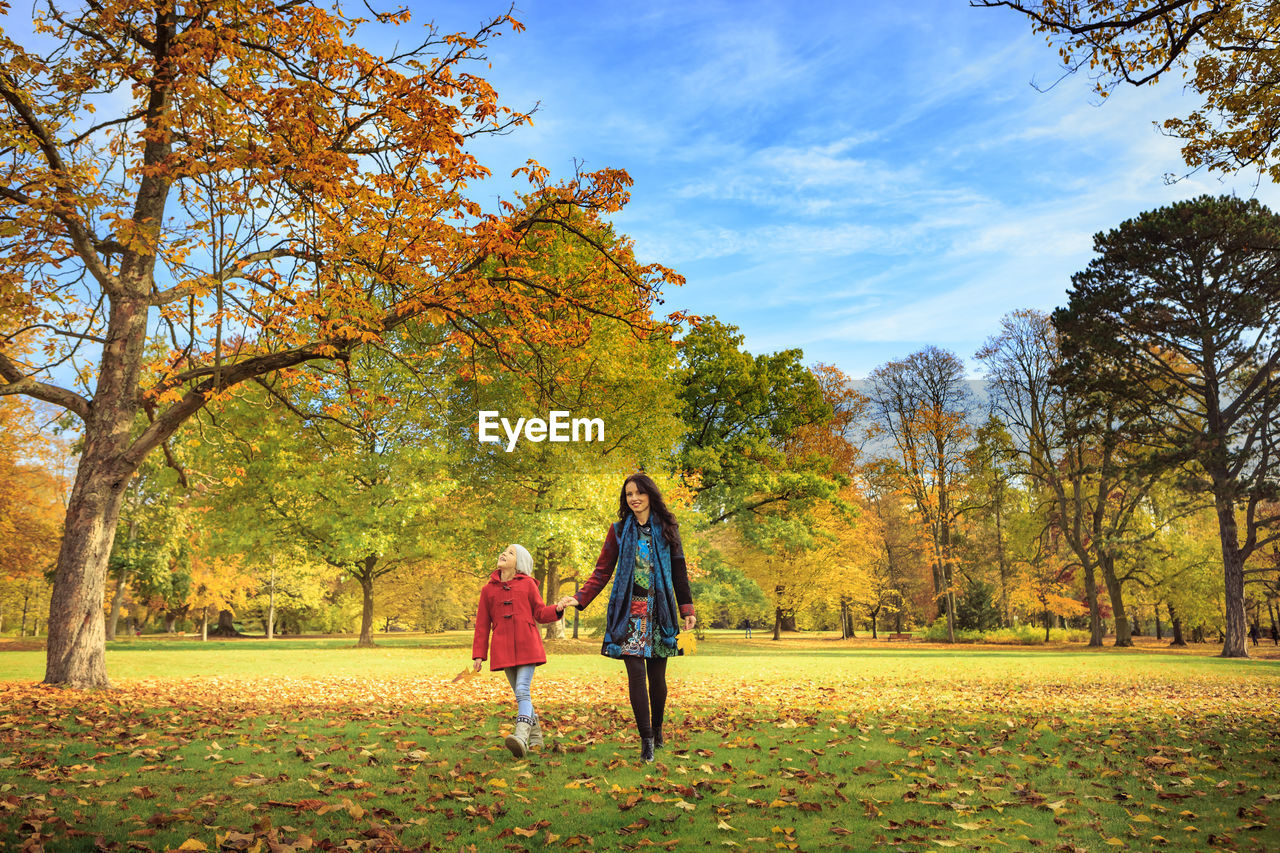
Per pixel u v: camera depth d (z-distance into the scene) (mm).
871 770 4949
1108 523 36688
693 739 6055
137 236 8648
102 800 3859
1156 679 14039
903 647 33969
